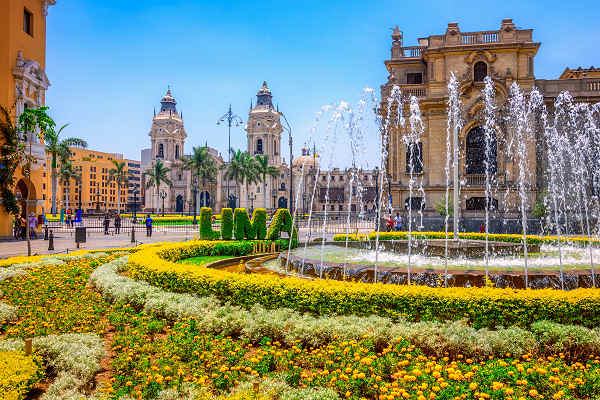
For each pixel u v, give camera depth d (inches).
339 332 312.3
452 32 1732.3
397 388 229.5
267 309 376.8
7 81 1189.1
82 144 2091.5
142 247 785.6
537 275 447.2
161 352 298.0
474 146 1723.7
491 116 1674.5
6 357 271.3
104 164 5447.8
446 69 1738.4
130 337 323.3
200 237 880.3
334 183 4985.2
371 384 241.8
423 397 216.1
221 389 252.4
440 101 1715.1
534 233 1529.3
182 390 245.3
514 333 300.7
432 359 288.2
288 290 373.7
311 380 255.6
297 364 286.4
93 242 1211.9
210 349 301.1
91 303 426.6
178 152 5078.7
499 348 293.0
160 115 4992.6
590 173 1598.2
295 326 325.4
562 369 259.8
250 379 259.1
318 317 359.9
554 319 321.4
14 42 1211.9
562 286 444.8
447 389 226.8
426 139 1755.7
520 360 288.4
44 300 433.4
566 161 1620.3
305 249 724.7
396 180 1768.0
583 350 292.0
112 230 1809.8
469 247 616.1
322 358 280.5
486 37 1722.4
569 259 631.8
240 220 878.4
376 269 484.4
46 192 4313.5
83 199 5088.6
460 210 1663.4
